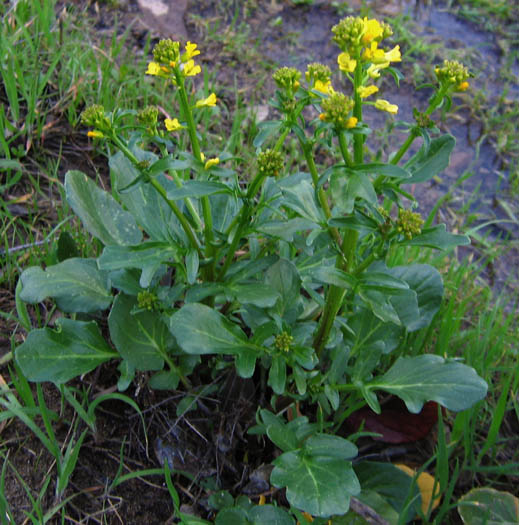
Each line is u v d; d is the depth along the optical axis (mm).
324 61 596
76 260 319
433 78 595
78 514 284
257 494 300
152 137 275
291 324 307
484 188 513
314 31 633
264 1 656
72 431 307
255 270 297
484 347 360
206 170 266
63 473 274
